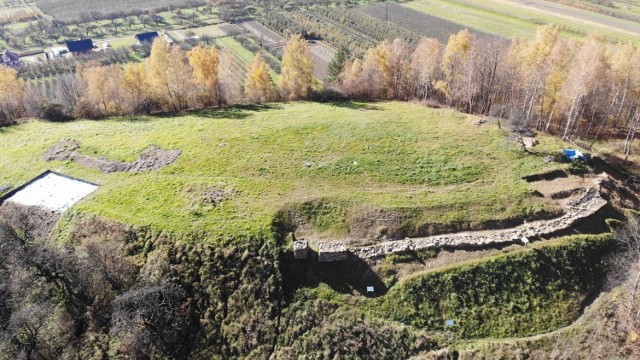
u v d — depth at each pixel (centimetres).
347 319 4119
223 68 8831
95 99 8031
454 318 4172
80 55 12838
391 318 4144
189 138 6612
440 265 4488
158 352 4059
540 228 4819
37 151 6562
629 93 7244
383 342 3991
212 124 7144
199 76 8231
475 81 8006
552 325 4184
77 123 7694
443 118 7238
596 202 5141
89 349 4144
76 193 5588
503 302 4291
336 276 4419
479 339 4066
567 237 4747
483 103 8075
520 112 6950
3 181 5909
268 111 7875
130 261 4588
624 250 4762
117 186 5572
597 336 4088
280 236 4678
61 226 5081
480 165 5762
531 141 6244
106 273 4416
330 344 3981
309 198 5106
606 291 4481
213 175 5644
